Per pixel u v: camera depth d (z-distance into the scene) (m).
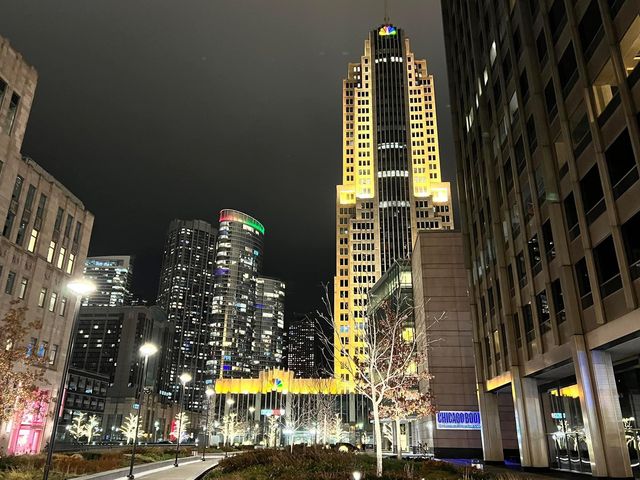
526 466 37.25
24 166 54.88
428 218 169.50
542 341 34.53
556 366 32.78
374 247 167.62
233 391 166.25
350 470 25.28
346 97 194.12
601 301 26.28
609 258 25.95
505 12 40.50
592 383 27.16
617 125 25.03
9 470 26.34
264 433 156.62
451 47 63.06
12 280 52.19
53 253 59.97
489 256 46.66
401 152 176.38
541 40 34.69
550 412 37.75
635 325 23.36
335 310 166.38
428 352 64.06
